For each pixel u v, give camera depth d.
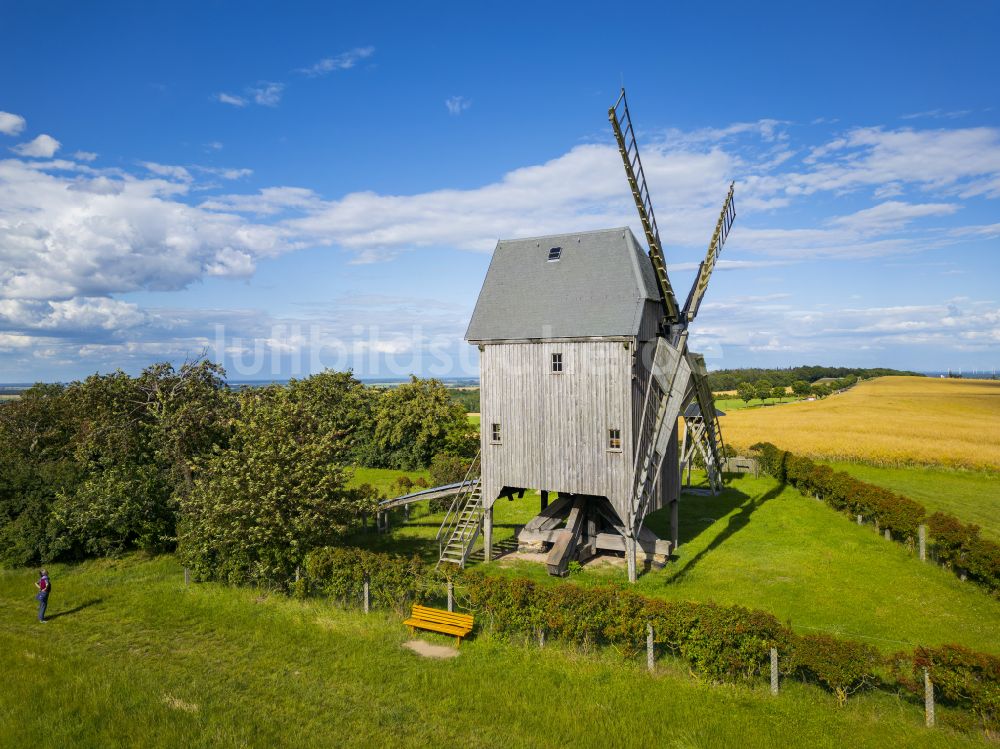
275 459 25.12
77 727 14.42
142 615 22.47
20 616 22.92
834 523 33.03
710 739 13.51
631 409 24.41
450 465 46.59
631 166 23.62
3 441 37.53
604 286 25.92
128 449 32.91
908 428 67.50
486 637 19.28
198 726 14.41
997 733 13.51
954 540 24.12
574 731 14.05
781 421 77.50
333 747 13.54
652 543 26.73
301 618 21.47
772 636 15.89
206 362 36.16
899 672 14.73
